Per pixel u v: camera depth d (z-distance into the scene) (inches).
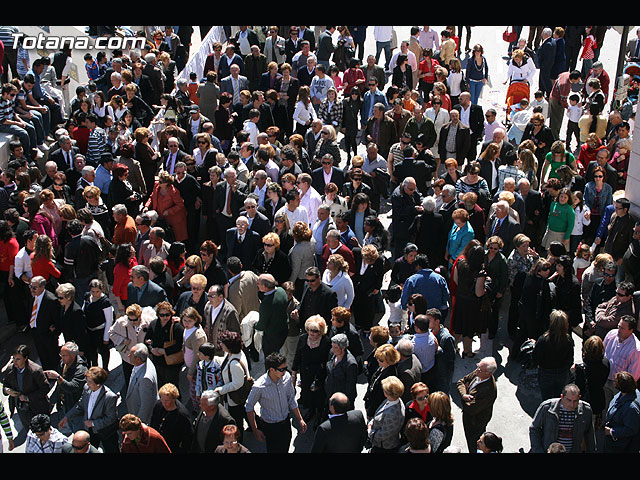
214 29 780.6
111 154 488.1
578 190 459.8
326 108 578.9
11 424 356.2
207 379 309.1
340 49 703.7
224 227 450.0
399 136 552.4
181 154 478.6
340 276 361.7
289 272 385.1
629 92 611.2
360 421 272.7
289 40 709.9
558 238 431.2
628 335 322.3
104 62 661.3
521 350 370.9
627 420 283.3
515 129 553.3
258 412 353.4
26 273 398.6
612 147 510.6
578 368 311.6
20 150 476.1
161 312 323.3
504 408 358.9
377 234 402.6
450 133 528.7
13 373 324.2
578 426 280.4
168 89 653.9
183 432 291.9
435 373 315.9
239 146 498.6
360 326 398.6
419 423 263.7
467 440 309.1
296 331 354.6
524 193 435.8
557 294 359.3
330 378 303.9
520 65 624.4
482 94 720.3
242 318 366.0
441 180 443.8
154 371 308.7
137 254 401.7
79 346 354.3
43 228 415.8
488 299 371.9
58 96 610.5
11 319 417.7
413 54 650.2
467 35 761.0
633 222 409.4
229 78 600.1
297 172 467.2
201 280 340.8
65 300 348.2
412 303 327.3
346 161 610.2
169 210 443.8
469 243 365.7
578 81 585.6
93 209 437.1
